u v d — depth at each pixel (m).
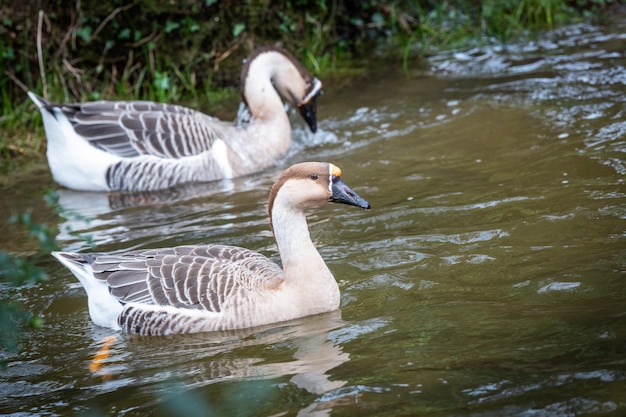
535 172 14.38
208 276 10.62
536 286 10.26
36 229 8.04
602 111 17.12
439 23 24.44
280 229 10.69
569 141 15.68
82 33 20.97
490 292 10.30
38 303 11.59
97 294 10.89
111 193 16.53
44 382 9.45
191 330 10.43
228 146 16.97
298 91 18.27
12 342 8.71
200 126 16.94
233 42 22.34
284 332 10.13
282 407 8.15
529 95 18.69
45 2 20.73
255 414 8.09
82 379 9.44
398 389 8.20
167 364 9.60
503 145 16.03
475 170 14.96
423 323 9.67
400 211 13.45
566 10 24.81
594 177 13.74
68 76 20.94
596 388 7.74
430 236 12.27
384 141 17.25
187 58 21.86
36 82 20.80
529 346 8.75
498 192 13.70
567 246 11.32
